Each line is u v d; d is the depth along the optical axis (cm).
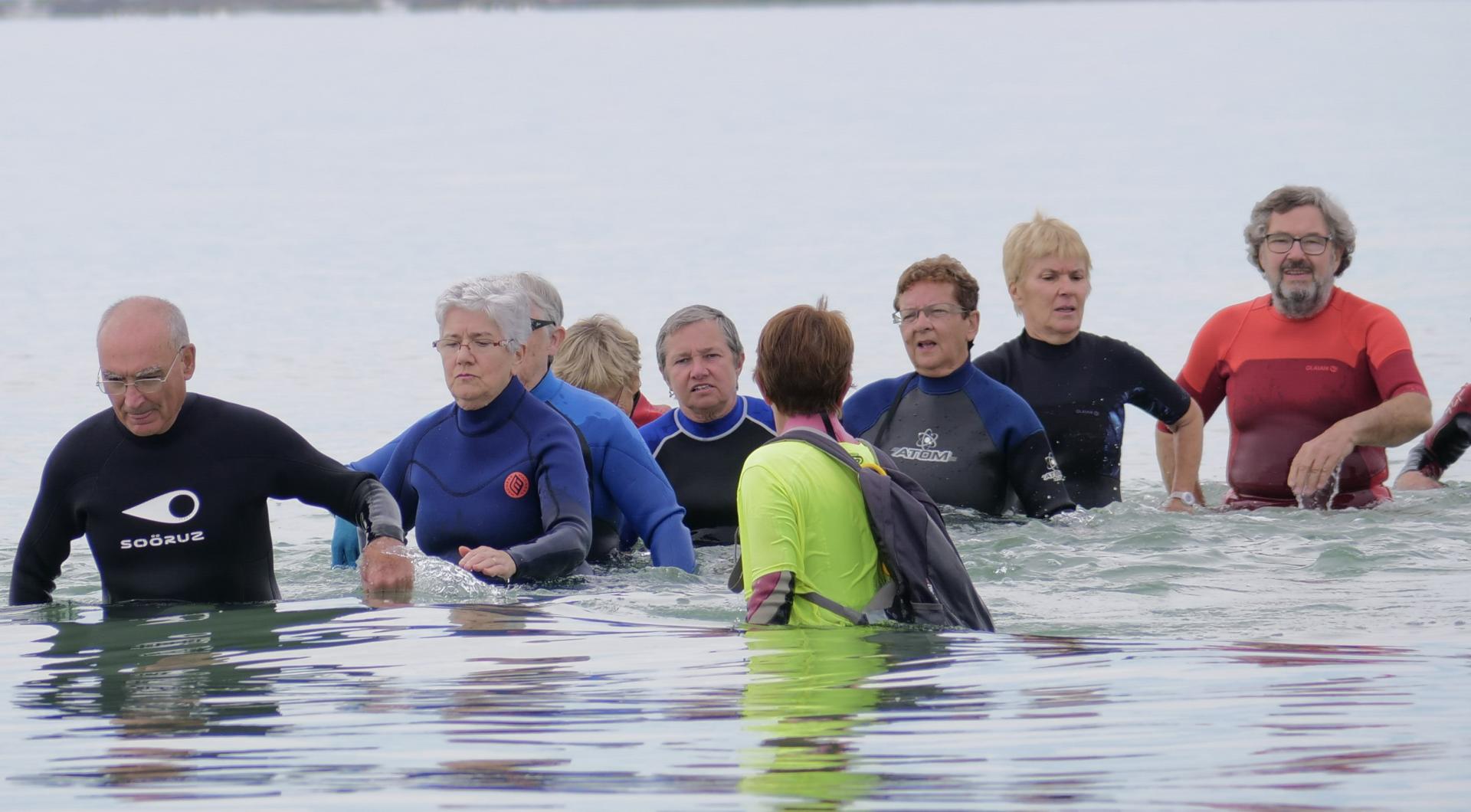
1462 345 5038
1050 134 14375
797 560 1844
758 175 11538
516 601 2234
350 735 1500
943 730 1473
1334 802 1255
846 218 8925
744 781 1332
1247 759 1376
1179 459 3328
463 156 13550
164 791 1343
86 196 10569
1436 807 1238
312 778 1368
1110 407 3319
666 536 2627
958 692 1612
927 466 3156
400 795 1315
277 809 1288
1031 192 10075
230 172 12250
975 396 3156
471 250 7900
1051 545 2708
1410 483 3372
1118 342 3369
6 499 3456
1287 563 2523
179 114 18750
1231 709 1548
